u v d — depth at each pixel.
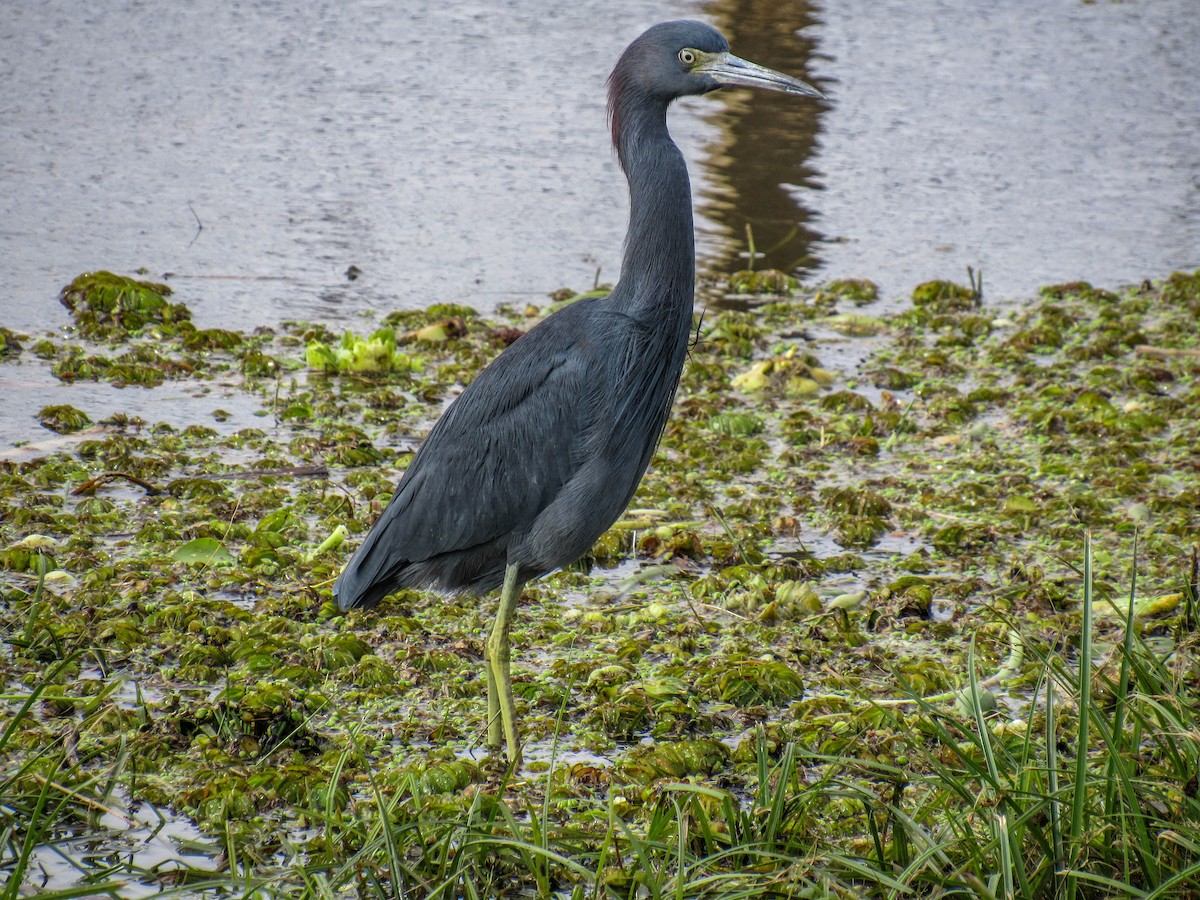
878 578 10.72
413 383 14.26
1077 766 6.31
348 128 21.53
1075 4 29.66
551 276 16.92
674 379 8.74
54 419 12.54
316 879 6.43
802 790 7.36
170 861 6.97
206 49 24.86
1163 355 15.48
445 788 7.70
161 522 10.84
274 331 15.20
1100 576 10.64
